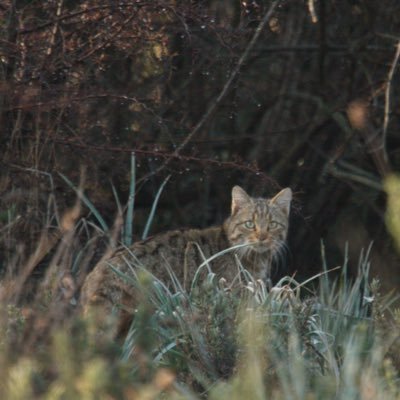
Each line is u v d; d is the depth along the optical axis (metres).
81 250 12.05
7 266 11.04
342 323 10.66
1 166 12.47
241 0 14.23
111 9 12.69
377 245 16.30
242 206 13.49
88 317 8.99
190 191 16.11
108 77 14.62
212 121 15.97
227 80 14.76
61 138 12.62
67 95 12.40
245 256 13.27
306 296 12.25
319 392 8.73
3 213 12.19
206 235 13.00
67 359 7.05
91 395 6.60
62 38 12.51
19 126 12.35
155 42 13.36
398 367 9.50
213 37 15.14
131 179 13.31
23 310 9.05
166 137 14.78
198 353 9.58
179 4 12.90
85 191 13.91
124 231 13.23
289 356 9.11
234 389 7.48
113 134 14.38
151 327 9.94
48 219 11.62
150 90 14.78
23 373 6.78
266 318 9.62
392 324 10.66
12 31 12.51
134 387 8.58
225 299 9.78
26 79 12.45
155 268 12.03
